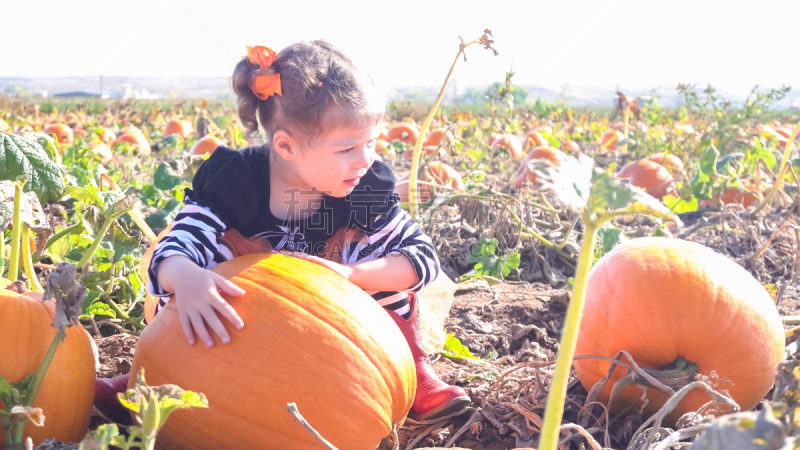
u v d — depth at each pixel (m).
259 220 2.11
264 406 1.60
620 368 1.91
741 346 1.84
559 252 3.91
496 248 4.01
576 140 12.00
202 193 2.05
